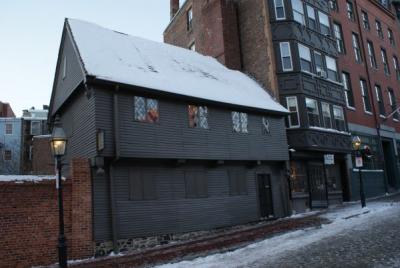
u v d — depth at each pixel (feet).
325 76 83.05
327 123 81.15
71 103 56.65
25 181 41.68
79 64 52.54
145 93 51.72
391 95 117.29
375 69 111.14
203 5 95.91
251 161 65.10
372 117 103.24
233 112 63.77
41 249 41.45
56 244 42.34
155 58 64.34
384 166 102.63
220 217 59.00
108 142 47.52
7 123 154.30
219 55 86.12
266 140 68.08
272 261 34.50
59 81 62.95
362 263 30.94
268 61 78.43
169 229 52.19
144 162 51.57
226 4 87.71
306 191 75.87
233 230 58.70
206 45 91.76
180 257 39.50
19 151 152.05
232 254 39.09
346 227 49.67
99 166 46.37
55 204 43.16
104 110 48.21
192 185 56.49
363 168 95.61
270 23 79.77
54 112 64.28
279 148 70.08
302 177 75.97
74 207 44.32
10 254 39.73
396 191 105.19
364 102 102.73
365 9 114.42
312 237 44.80
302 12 82.84
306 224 54.90
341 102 86.94
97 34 60.54
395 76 122.31
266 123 69.05
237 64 85.05
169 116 54.39
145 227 49.75
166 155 52.54
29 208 41.55
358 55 106.01
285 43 78.18
